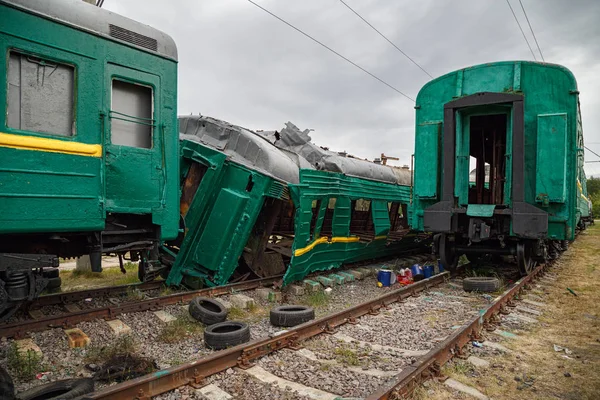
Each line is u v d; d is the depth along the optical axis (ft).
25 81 15.97
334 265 34.45
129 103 19.88
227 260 26.81
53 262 16.60
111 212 18.78
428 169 32.53
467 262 43.04
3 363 14.99
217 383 13.46
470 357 15.94
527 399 12.93
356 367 15.25
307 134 36.42
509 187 29.07
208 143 30.04
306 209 28.25
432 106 32.81
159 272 28.22
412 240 47.50
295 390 13.11
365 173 39.11
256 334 19.12
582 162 40.52
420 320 21.35
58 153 16.56
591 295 27.84
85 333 18.21
